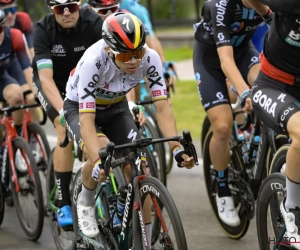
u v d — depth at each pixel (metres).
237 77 9.05
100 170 7.14
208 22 10.11
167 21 33.41
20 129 12.28
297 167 6.91
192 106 20.78
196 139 16.88
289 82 7.36
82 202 8.42
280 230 7.71
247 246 9.85
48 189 10.22
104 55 7.60
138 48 7.21
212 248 9.79
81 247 8.64
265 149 9.32
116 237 8.01
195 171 14.57
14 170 10.77
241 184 9.88
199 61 10.36
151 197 7.32
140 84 13.76
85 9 10.02
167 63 13.15
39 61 9.84
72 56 10.02
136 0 14.26
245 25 9.84
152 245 7.39
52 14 9.98
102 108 8.27
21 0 30.25
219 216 10.39
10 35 11.55
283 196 7.61
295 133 6.86
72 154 9.58
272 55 7.41
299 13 6.80
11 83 11.95
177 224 6.91
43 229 11.05
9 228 11.17
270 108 7.34
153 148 12.61
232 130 10.20
